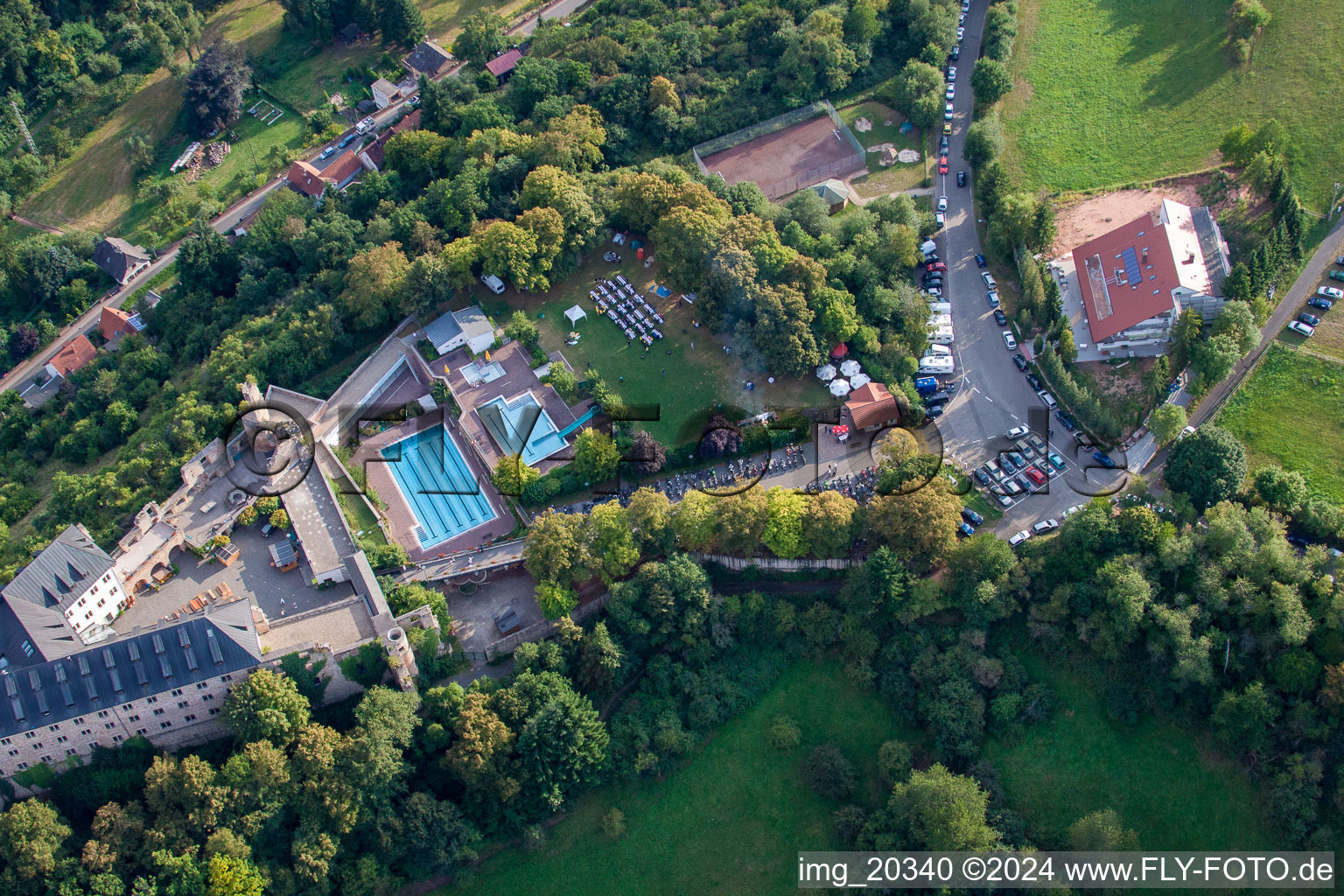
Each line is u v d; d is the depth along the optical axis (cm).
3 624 19425
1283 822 18675
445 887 19938
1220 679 19638
